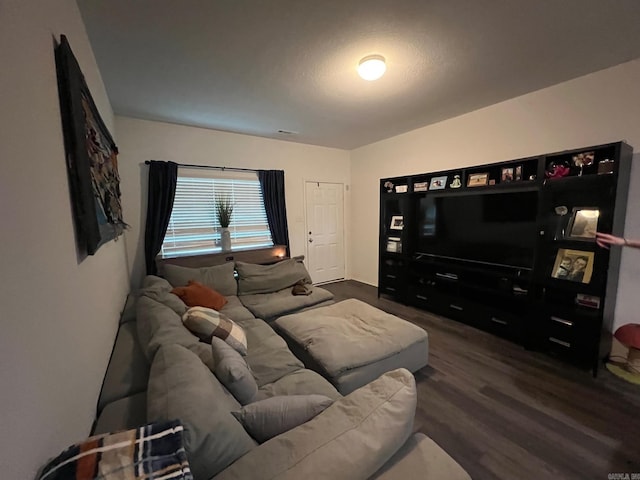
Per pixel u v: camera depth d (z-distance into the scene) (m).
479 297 3.24
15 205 0.59
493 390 2.02
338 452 0.73
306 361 2.01
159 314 1.69
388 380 1.02
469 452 1.51
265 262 4.11
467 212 3.22
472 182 3.17
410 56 2.06
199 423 0.80
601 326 2.16
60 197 0.90
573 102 2.49
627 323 2.31
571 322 2.32
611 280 2.24
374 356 1.93
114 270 2.06
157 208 3.46
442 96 2.80
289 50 1.97
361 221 5.13
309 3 1.52
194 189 3.82
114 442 0.67
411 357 2.16
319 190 4.98
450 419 1.75
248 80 2.41
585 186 2.21
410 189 3.77
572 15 1.64
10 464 0.50
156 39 1.82
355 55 2.04
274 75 2.33
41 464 0.62
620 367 2.27
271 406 1.01
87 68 1.69
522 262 2.77
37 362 0.64
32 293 0.64
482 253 3.10
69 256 0.94
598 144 2.38
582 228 2.28
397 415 0.88
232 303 2.96
